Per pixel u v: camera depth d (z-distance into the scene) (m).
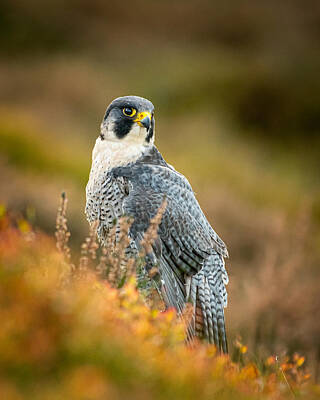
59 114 30.56
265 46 48.72
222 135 31.62
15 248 5.18
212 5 52.22
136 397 3.98
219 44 48.62
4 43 42.28
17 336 4.12
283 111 35.84
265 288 12.79
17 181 16.58
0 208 6.39
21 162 19.92
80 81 35.16
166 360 4.50
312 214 21.09
